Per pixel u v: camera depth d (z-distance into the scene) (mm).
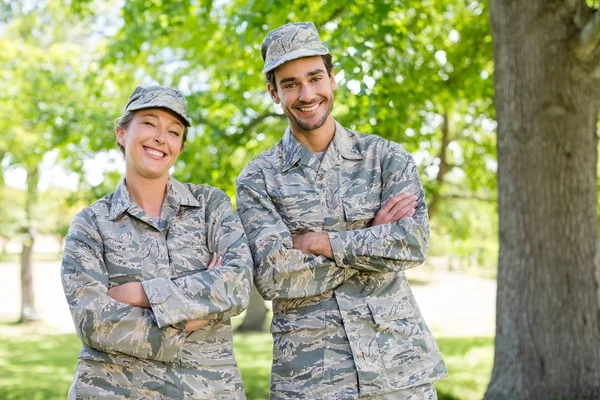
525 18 5531
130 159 2750
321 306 2793
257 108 9633
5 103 10898
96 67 10477
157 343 2502
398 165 2975
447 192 13078
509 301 5645
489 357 10711
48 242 70688
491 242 13172
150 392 2543
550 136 5469
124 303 2535
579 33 5348
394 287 2875
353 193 2928
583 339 5395
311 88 2877
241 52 8242
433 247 17391
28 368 11117
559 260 5449
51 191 17812
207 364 2625
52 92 10680
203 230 2814
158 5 7887
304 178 2963
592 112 5531
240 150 10719
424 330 2885
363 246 2758
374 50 6207
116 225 2707
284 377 2793
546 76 5457
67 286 2570
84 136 9688
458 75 8375
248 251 2771
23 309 18531
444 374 2855
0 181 13719
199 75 10234
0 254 49281
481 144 10859
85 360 2564
